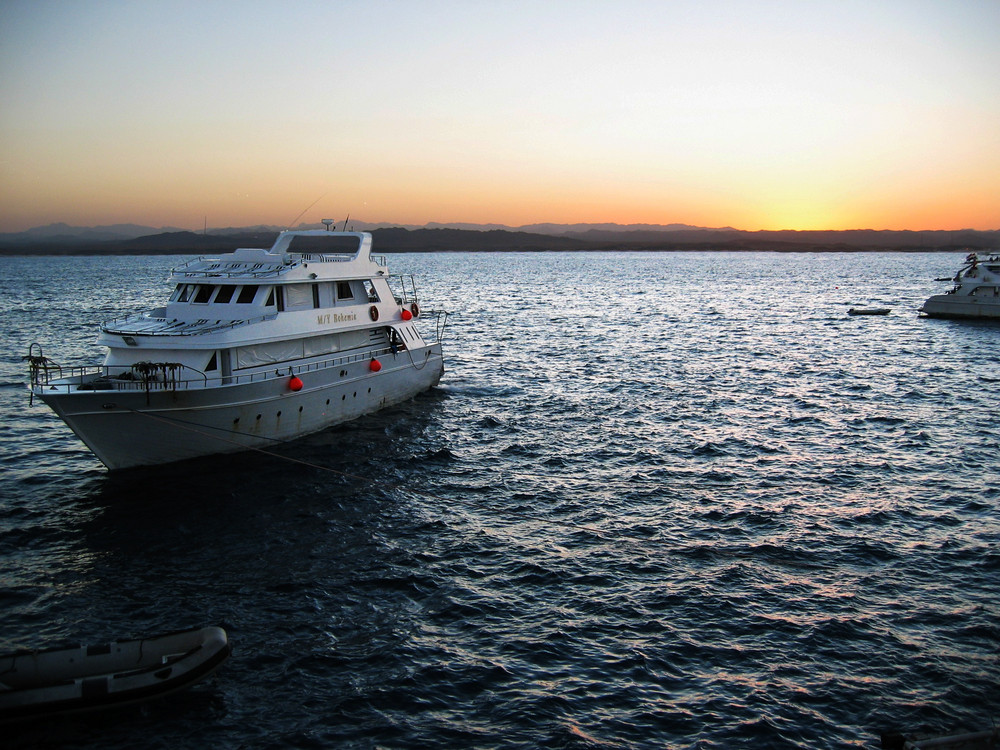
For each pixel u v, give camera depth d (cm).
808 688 1856
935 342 7331
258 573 2416
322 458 3478
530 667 1938
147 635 2047
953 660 1966
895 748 1609
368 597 2281
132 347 3281
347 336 4012
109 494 3012
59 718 1716
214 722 1725
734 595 2286
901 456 3603
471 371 5769
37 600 2216
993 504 2989
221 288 3581
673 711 1777
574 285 17900
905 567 2469
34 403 4509
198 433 3250
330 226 4247
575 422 4238
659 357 6512
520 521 2850
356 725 1723
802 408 4581
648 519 2862
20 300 12281
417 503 3016
